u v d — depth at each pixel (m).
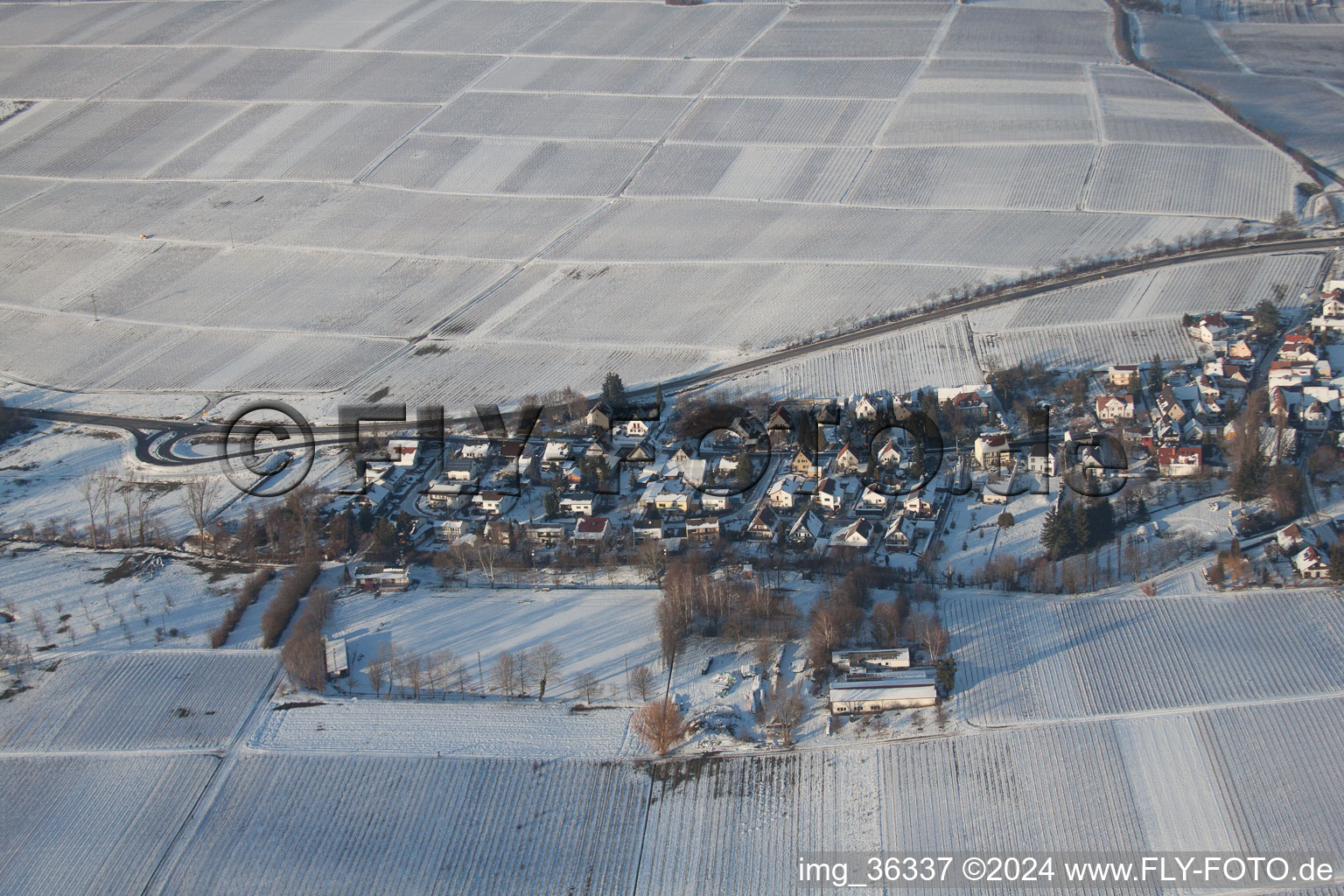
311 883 179.62
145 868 183.00
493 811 191.00
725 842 183.75
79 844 187.62
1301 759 188.25
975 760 193.62
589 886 177.75
